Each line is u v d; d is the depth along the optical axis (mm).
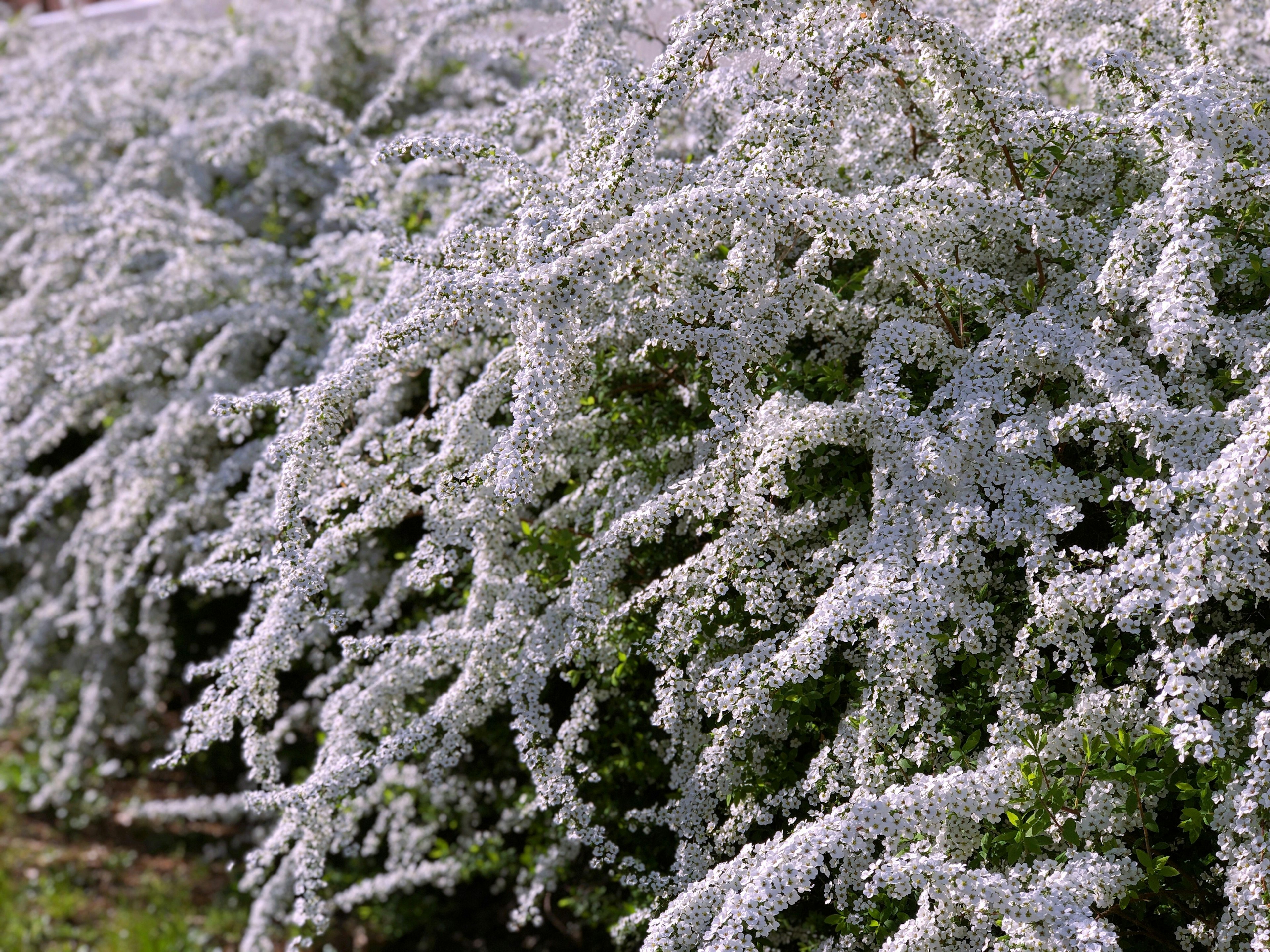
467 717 3025
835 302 2842
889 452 2559
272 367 4285
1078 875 2096
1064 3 3262
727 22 2660
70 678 6230
